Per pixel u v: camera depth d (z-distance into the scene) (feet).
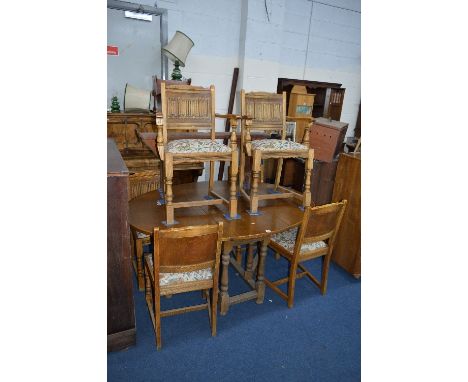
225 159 5.98
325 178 8.93
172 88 6.53
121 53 10.65
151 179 8.07
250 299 6.94
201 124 6.79
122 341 5.46
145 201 6.77
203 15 11.51
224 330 6.10
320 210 5.87
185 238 4.59
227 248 6.06
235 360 5.44
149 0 10.56
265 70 12.76
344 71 15.75
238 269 7.72
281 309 6.82
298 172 11.19
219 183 8.28
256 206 6.57
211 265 5.16
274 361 5.47
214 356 5.49
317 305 7.02
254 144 6.91
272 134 11.43
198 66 12.01
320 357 5.62
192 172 10.57
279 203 7.34
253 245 7.46
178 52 9.72
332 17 14.34
